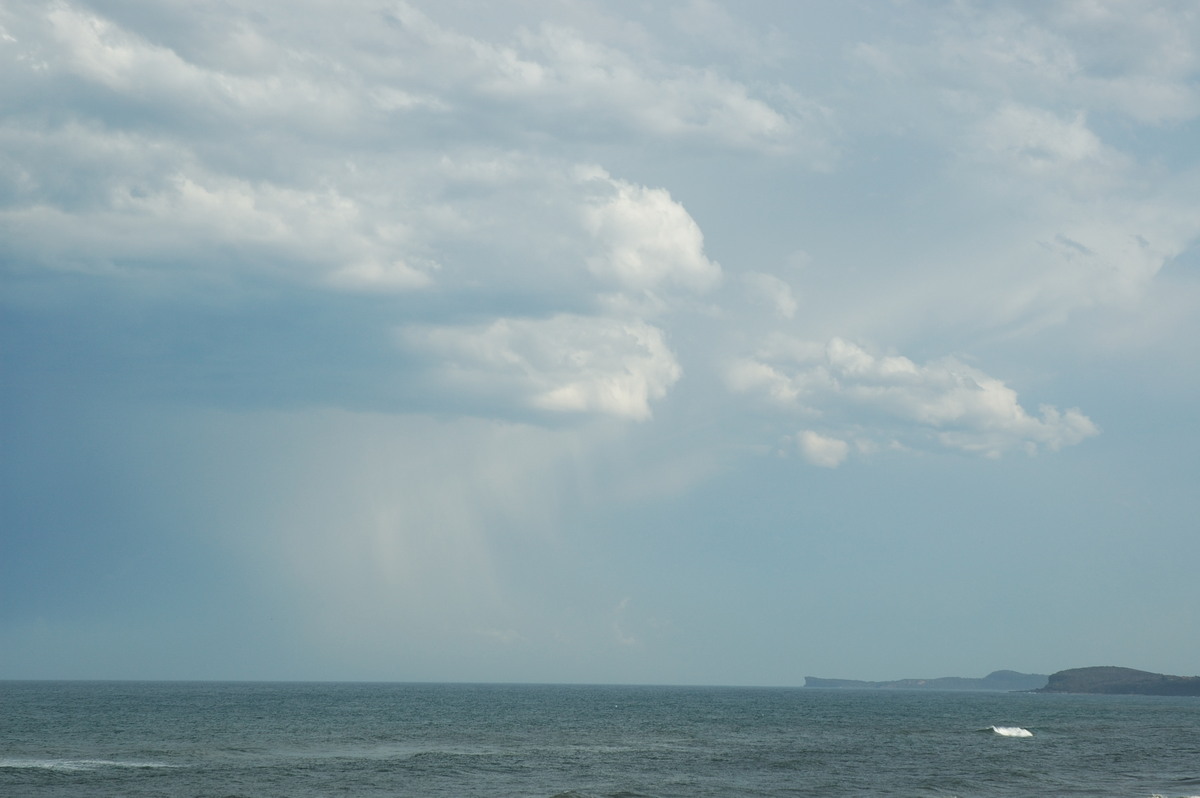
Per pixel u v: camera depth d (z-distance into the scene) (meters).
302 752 94.69
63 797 62.44
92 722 136.62
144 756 88.62
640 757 93.88
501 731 132.38
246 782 70.44
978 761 92.06
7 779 70.19
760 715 197.50
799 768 84.75
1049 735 134.62
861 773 81.12
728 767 85.25
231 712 173.12
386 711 191.12
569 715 187.38
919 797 67.12
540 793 67.25
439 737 118.38
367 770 78.88
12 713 157.25
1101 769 86.06
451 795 65.81
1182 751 107.38
